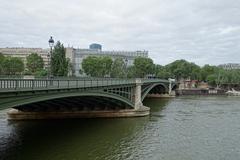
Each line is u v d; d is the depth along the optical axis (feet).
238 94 517.14
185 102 337.93
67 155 106.73
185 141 134.21
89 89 133.39
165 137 141.18
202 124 179.83
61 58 331.36
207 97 447.42
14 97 83.56
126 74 551.59
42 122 168.04
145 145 125.18
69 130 149.38
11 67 396.37
